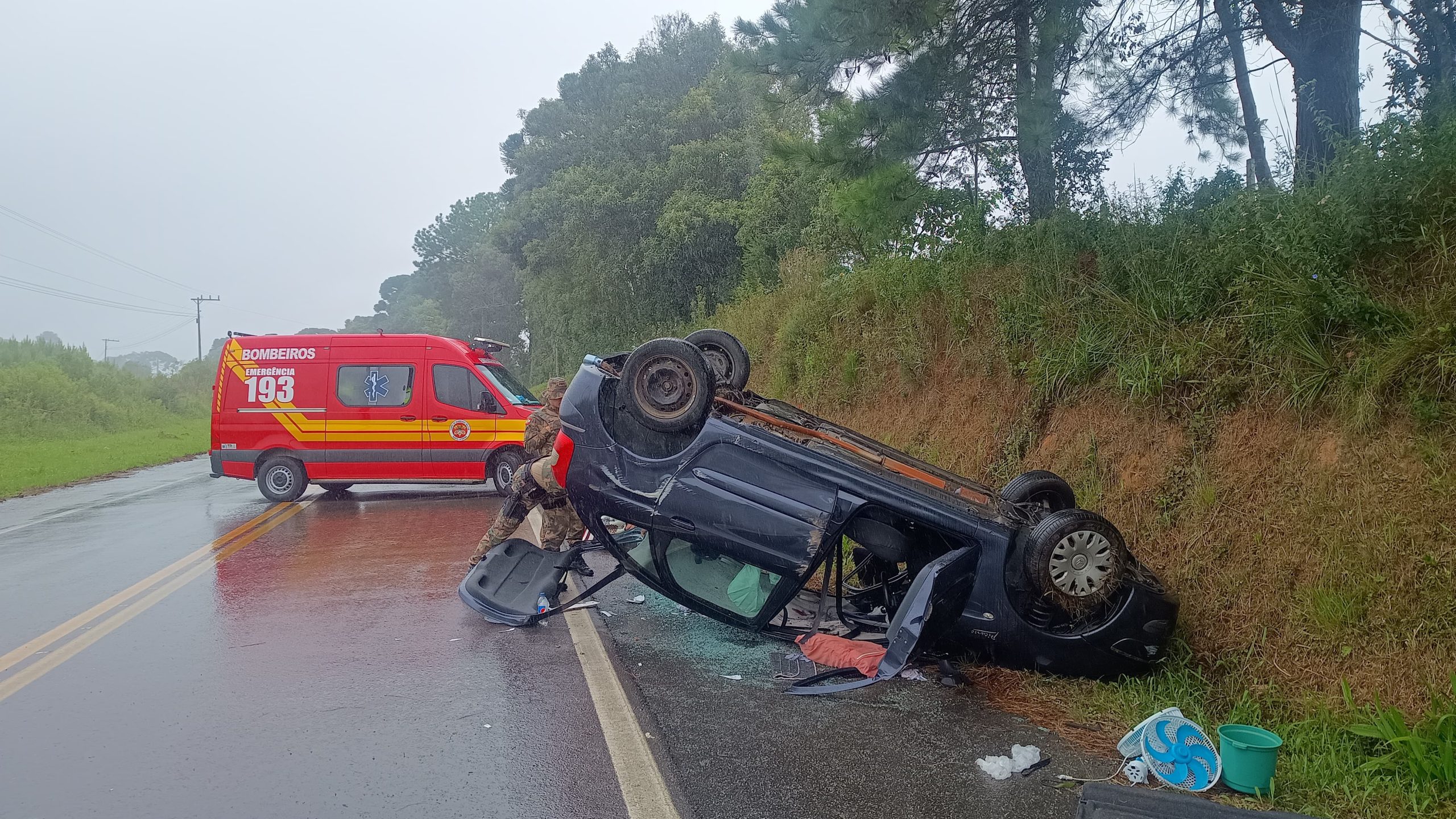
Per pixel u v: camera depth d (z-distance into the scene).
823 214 16.20
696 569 5.80
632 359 5.52
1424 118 5.48
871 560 6.29
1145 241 7.14
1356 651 4.30
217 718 4.63
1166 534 5.68
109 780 3.90
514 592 6.66
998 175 10.20
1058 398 7.29
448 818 3.52
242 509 12.62
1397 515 4.42
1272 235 5.65
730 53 8.76
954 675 5.07
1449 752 3.56
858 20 7.61
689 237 27.20
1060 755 4.10
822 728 4.43
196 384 54.88
